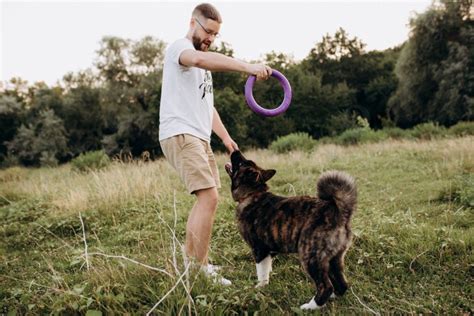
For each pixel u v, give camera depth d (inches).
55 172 591.8
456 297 122.0
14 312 114.3
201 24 132.8
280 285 134.9
